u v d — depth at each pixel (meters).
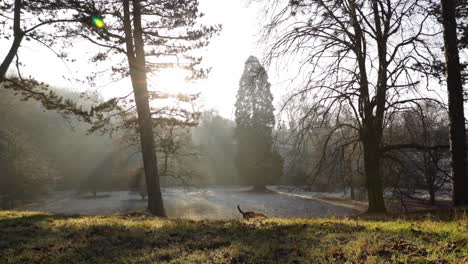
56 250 5.63
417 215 8.62
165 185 43.44
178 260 4.77
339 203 29.11
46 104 13.06
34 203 37.09
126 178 46.62
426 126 12.00
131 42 13.94
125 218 9.60
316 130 12.47
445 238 4.60
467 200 10.18
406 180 13.07
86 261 5.04
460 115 10.30
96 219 8.77
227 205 31.52
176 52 14.70
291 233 5.92
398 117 12.13
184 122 15.40
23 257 5.23
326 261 4.17
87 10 12.17
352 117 12.64
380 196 12.71
